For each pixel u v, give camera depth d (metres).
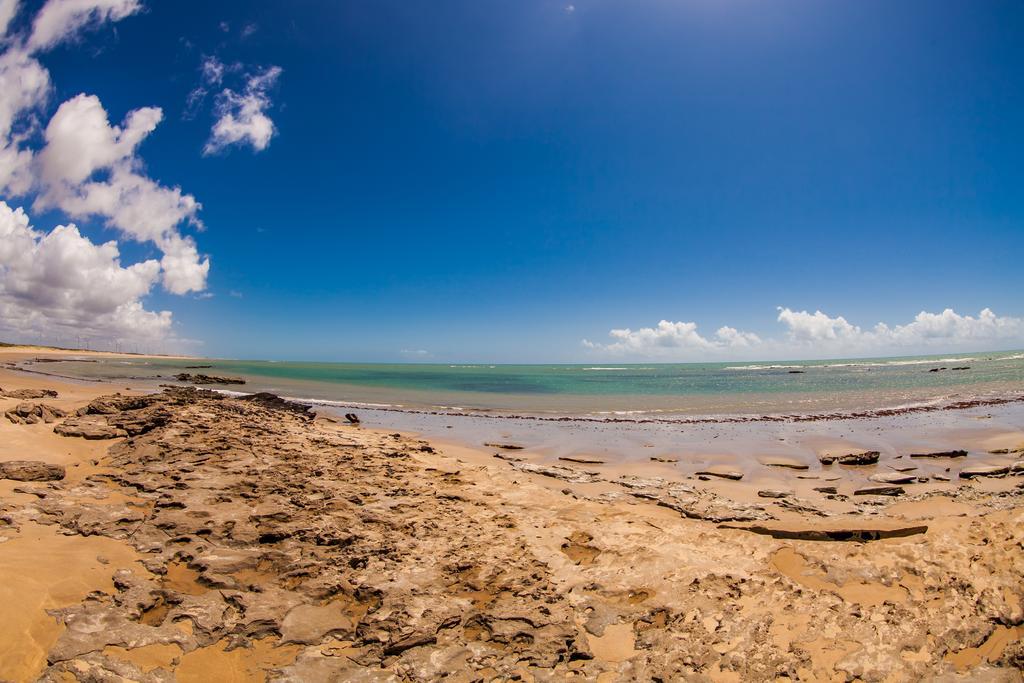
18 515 7.85
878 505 11.56
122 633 5.65
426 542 8.25
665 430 23.42
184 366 82.44
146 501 9.07
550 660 5.68
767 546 8.15
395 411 30.05
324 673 5.40
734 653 5.70
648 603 6.67
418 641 5.95
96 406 16.22
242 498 9.48
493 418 27.67
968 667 5.43
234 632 5.96
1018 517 8.21
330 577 7.18
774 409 31.22
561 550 8.18
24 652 5.10
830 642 5.82
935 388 43.91
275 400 25.17
